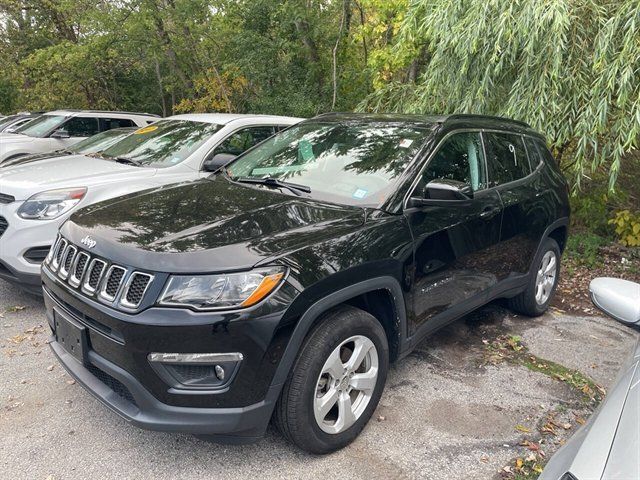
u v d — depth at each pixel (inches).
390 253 115.8
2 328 166.9
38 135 381.4
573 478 61.5
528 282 178.2
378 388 118.5
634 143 224.1
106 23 577.9
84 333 102.0
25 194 171.3
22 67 717.3
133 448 111.1
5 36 767.1
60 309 110.6
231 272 94.0
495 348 165.5
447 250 134.3
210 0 515.5
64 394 130.6
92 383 104.7
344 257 106.5
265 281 94.7
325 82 523.2
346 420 111.2
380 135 146.9
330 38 505.0
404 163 132.6
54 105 686.5
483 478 106.2
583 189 294.7
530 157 183.3
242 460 108.5
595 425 70.4
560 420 128.0
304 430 103.5
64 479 101.6
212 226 107.0
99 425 118.5
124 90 730.2
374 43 497.4
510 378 146.9
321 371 103.7
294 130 169.8
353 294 107.3
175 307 91.8
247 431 98.7
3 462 105.6
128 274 95.9
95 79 687.1
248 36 495.5
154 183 201.6
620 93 208.8
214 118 248.1
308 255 101.8
